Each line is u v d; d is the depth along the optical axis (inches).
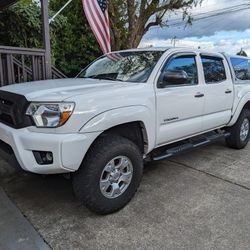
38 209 126.5
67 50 444.1
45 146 105.1
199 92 164.9
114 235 109.8
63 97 108.4
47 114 106.0
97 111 112.1
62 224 115.9
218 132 204.7
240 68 212.7
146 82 138.0
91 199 115.3
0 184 149.0
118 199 123.5
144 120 130.3
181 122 156.4
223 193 145.8
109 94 118.8
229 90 193.0
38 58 221.8
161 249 102.6
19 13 313.1
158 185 153.4
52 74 240.5
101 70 166.1
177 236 109.8
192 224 117.6
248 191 148.7
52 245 103.3
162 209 128.8
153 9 387.5
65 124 105.2
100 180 116.4
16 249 100.3
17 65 228.4
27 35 331.3
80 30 448.5
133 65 153.7
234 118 203.2
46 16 219.9
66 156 105.3
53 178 157.2
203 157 201.3
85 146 109.0
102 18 262.1
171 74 146.1
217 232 112.7
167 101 143.3
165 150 156.9
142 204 132.8
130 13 387.2
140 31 407.8
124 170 125.8
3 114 124.6
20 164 112.4
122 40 423.5
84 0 255.6
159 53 153.7
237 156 205.2
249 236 110.6
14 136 111.1
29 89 122.6
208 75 178.1
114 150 117.8
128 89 127.4
